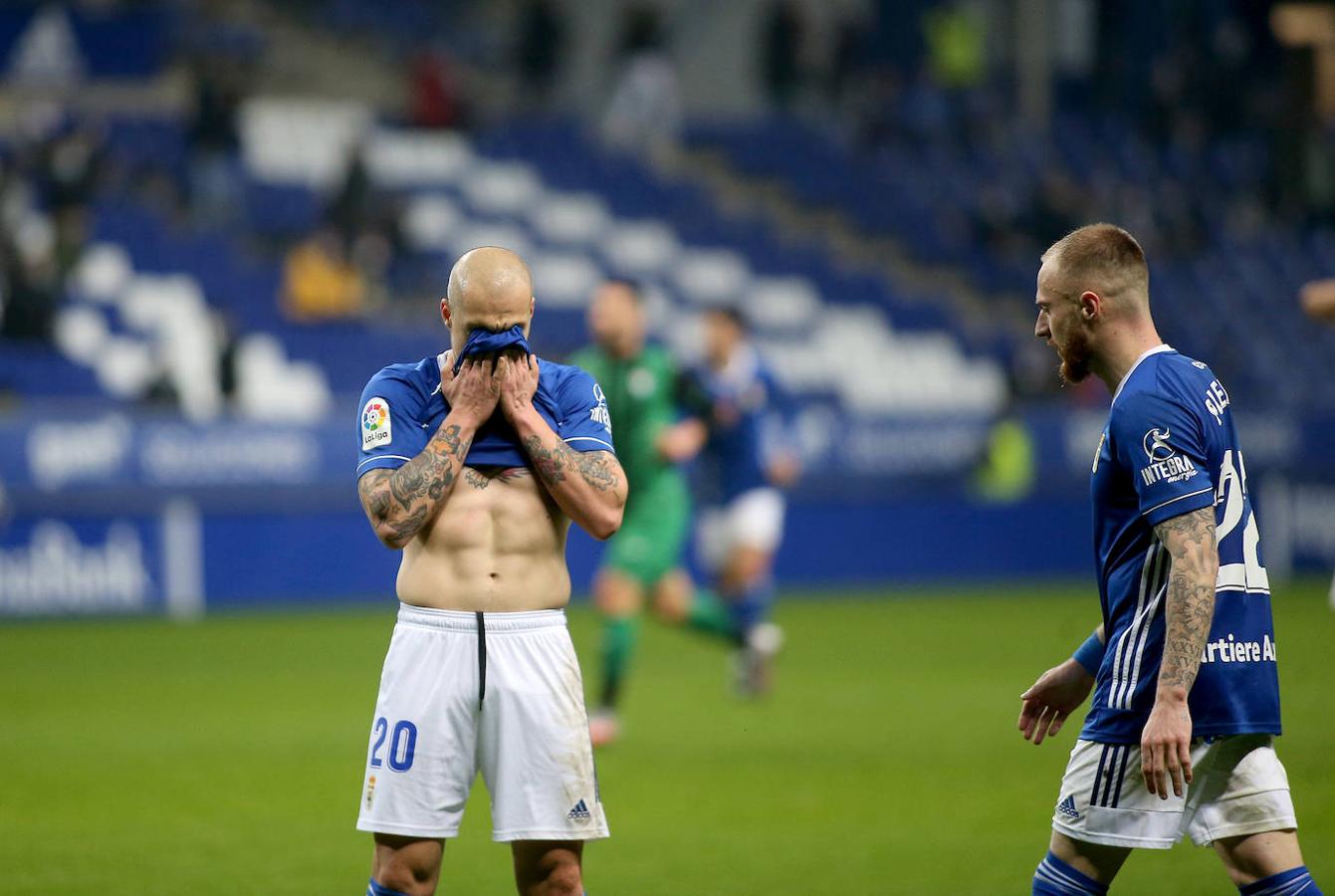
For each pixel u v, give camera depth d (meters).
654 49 104.50
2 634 58.88
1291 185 106.94
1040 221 100.88
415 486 15.92
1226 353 95.88
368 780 16.19
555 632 16.38
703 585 73.00
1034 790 30.72
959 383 91.31
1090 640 16.77
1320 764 33.16
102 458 63.44
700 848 25.84
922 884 23.33
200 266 79.56
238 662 51.12
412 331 79.50
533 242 92.25
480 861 25.20
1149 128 112.06
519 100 107.38
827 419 75.81
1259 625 15.45
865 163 105.94
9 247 71.56
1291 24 60.25
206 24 98.31
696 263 94.44
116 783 31.62
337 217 82.62
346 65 103.56
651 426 36.28
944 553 77.81
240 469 65.62
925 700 43.47
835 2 115.62
